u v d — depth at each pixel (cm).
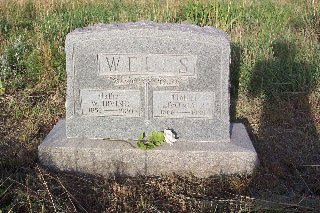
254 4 549
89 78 255
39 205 213
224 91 256
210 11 509
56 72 378
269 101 349
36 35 445
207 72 253
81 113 261
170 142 257
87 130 263
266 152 279
